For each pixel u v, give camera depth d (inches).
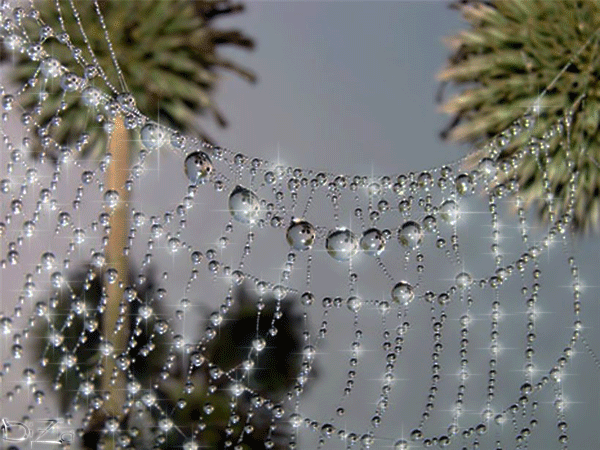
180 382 4.5
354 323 4.3
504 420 4.3
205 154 4.1
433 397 4.3
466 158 4.4
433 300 4.3
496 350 4.3
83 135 4.2
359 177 4.3
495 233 4.3
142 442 4.3
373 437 4.2
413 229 4.1
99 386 4.3
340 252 4.1
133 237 4.2
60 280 4.1
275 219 4.2
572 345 4.3
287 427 4.4
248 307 4.5
